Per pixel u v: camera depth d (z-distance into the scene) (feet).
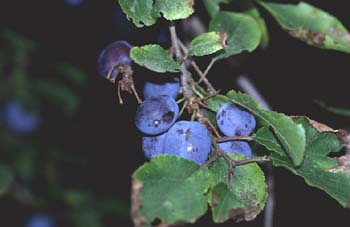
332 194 0.89
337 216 1.83
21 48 2.03
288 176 1.70
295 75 1.67
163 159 0.86
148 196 0.84
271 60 1.65
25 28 2.01
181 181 0.85
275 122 0.88
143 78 0.95
